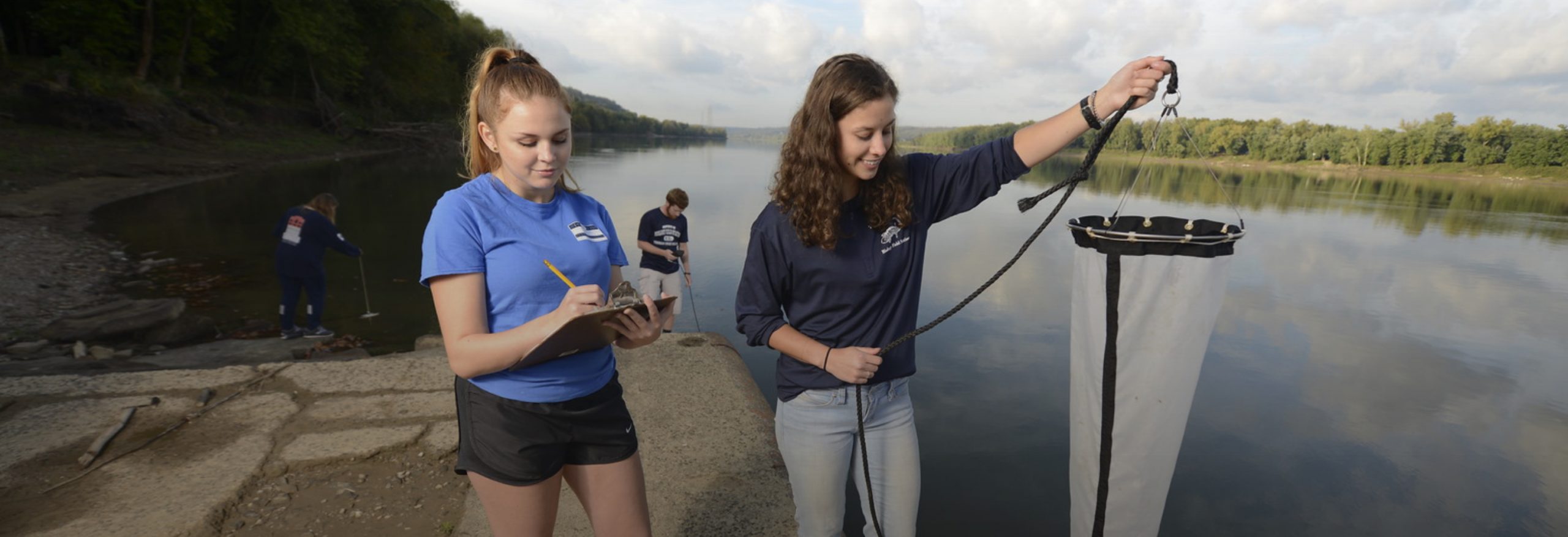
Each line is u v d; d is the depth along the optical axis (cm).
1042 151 180
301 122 3869
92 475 282
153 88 2742
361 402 353
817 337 194
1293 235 1616
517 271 150
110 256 962
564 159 152
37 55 2906
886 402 196
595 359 167
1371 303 938
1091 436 184
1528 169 5878
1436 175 6138
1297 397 587
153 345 602
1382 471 465
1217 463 466
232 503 268
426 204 1692
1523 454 497
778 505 280
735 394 385
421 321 720
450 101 5528
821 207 173
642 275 687
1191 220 182
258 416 335
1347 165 6881
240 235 1168
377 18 4497
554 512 170
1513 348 761
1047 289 916
